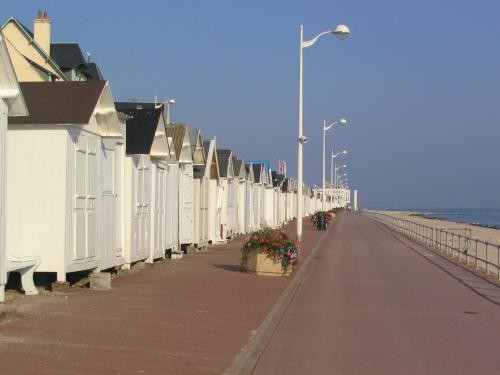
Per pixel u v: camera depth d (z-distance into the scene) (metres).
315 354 10.29
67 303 13.02
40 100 14.59
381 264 26.84
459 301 16.41
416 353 10.44
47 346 9.18
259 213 54.03
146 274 19.22
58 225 14.37
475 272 24.11
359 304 15.76
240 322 12.20
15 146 14.48
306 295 17.31
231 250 30.58
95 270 16.42
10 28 26.88
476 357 10.19
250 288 17.14
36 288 14.19
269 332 11.82
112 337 10.12
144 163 20.81
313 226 66.56
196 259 25.06
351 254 32.06
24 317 11.27
